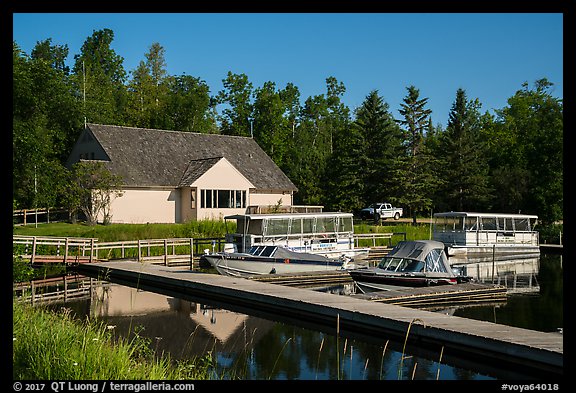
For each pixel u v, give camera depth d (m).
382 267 23.92
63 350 9.31
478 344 12.95
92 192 42.50
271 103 78.75
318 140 96.75
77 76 73.81
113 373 9.10
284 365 12.84
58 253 30.44
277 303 18.81
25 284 25.55
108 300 22.06
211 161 48.19
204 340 15.33
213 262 27.11
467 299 21.55
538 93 79.81
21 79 40.94
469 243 39.69
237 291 20.64
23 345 9.62
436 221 41.78
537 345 12.00
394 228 46.97
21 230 38.00
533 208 53.50
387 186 58.75
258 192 52.31
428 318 15.18
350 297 19.05
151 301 21.98
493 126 80.62
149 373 9.66
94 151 49.00
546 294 23.97
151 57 96.38
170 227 38.69
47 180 41.53
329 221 33.16
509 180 56.84
